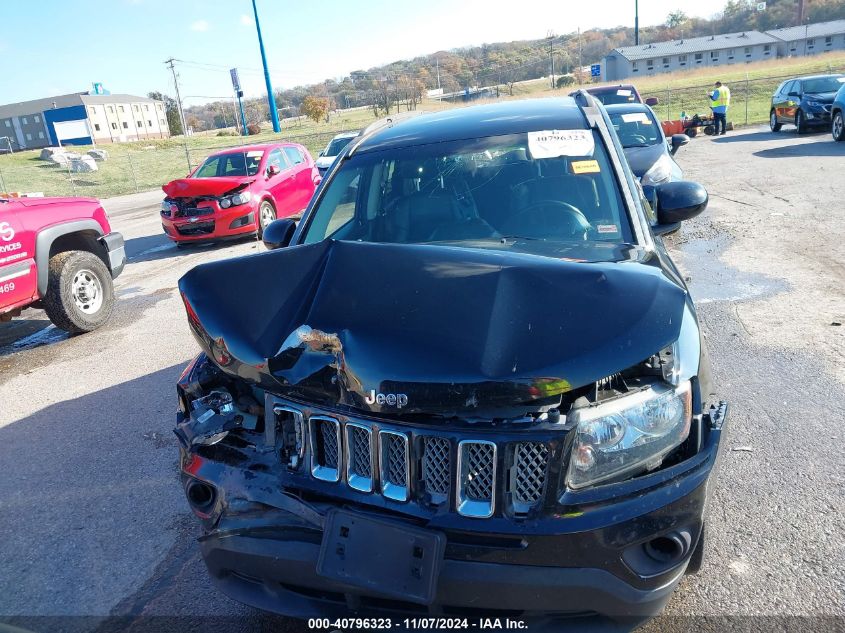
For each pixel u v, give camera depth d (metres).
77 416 5.03
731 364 4.89
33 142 98.75
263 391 2.50
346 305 2.32
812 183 11.86
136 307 8.24
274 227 3.74
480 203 3.30
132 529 3.49
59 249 7.49
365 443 2.11
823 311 5.81
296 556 2.12
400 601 2.07
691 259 7.87
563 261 2.45
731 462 3.61
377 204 3.49
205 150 45.25
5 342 7.41
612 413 2.03
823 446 3.69
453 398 1.97
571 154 3.40
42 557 3.31
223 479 2.32
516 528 1.93
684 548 2.05
